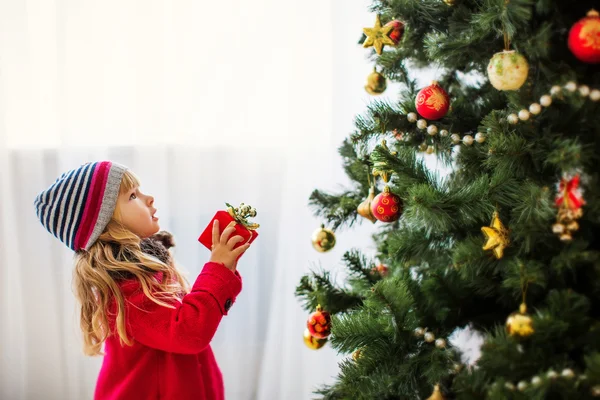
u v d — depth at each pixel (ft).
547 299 2.76
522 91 2.88
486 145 3.08
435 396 2.91
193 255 5.10
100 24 4.88
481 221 3.19
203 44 4.94
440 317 3.16
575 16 2.70
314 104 5.00
